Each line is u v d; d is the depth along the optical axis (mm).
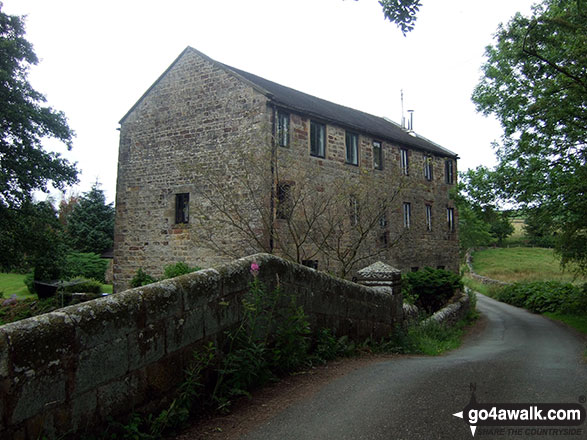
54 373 3145
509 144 18703
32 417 2994
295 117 17234
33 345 3027
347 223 17812
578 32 13328
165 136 18391
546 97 15422
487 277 40281
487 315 22609
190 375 4258
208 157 17172
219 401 4387
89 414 3371
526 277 36625
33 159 19828
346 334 7879
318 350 6641
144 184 18734
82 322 3375
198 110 17625
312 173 16672
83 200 35875
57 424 3145
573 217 16578
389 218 21531
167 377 4094
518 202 18016
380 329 9250
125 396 3676
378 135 21047
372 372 5906
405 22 7387
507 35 14352
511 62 16656
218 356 4762
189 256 17328
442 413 4160
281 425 3930
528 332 16156
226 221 14883
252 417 4160
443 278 18344
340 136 19125
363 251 19469
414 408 4297
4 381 2844
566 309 21297
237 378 4711
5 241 19938
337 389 5000
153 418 3875
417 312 13086
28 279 26359
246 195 15953
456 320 17719
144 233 18531
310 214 16625
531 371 6285
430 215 25219
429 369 6188
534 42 13836
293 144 17016
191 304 4445
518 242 60625
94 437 3367
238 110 16594
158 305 4051
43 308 18594
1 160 19031
